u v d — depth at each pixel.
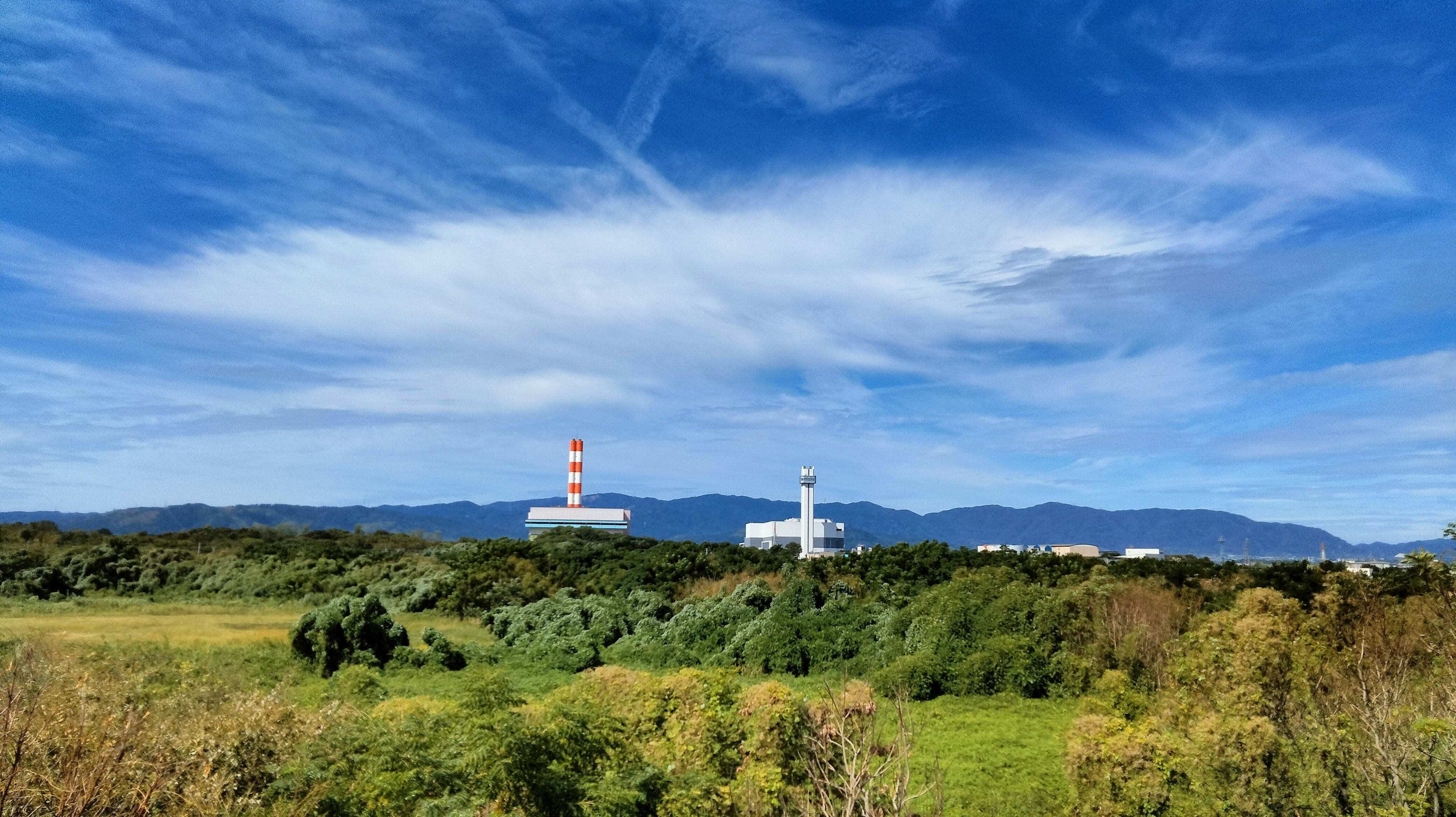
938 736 17.27
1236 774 9.64
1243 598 14.65
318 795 8.16
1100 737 10.77
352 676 19.89
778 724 10.94
